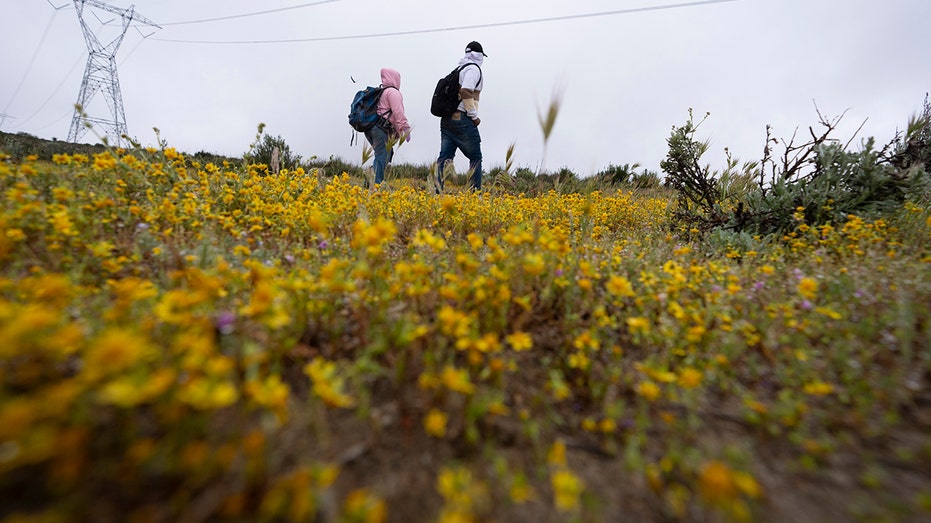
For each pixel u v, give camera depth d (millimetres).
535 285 1932
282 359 1344
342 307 1684
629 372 1560
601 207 5020
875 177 3660
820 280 2301
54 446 733
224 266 1665
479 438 1189
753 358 1575
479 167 5738
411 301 1696
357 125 5500
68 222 1902
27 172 2471
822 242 3107
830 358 1553
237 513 834
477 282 1674
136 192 3074
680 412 1351
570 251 2465
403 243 3143
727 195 4820
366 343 1477
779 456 1170
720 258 3115
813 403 1374
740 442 1223
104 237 2289
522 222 3576
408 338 1286
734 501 833
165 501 853
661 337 1619
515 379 1479
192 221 2594
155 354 987
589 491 1045
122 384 802
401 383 1271
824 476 1090
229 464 910
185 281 1685
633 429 1248
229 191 3227
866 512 974
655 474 1027
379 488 1002
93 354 808
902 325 1600
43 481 852
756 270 2523
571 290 1920
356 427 1172
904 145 4102
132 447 859
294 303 1480
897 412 1294
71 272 1679
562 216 4426
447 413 1261
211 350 1021
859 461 1131
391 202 3791
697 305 1968
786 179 4098
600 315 1694
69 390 782
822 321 1816
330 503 931
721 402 1413
